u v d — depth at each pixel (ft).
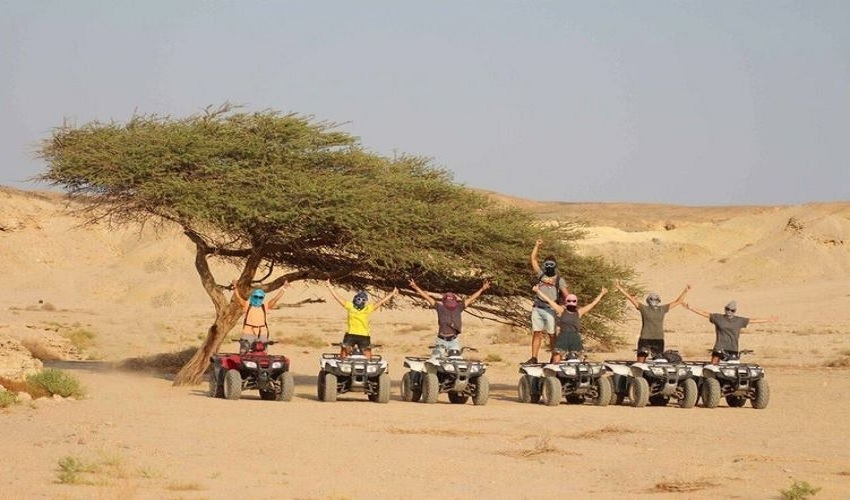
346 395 148.36
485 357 255.70
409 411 124.47
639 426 112.37
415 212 156.15
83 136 155.33
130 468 78.02
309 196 148.56
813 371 212.43
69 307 529.45
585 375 134.82
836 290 603.67
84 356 228.22
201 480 74.28
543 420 116.88
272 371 135.54
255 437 98.37
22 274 631.97
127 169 149.07
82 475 74.28
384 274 166.30
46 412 113.19
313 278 169.27
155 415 114.42
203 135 155.22
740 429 111.45
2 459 81.10
